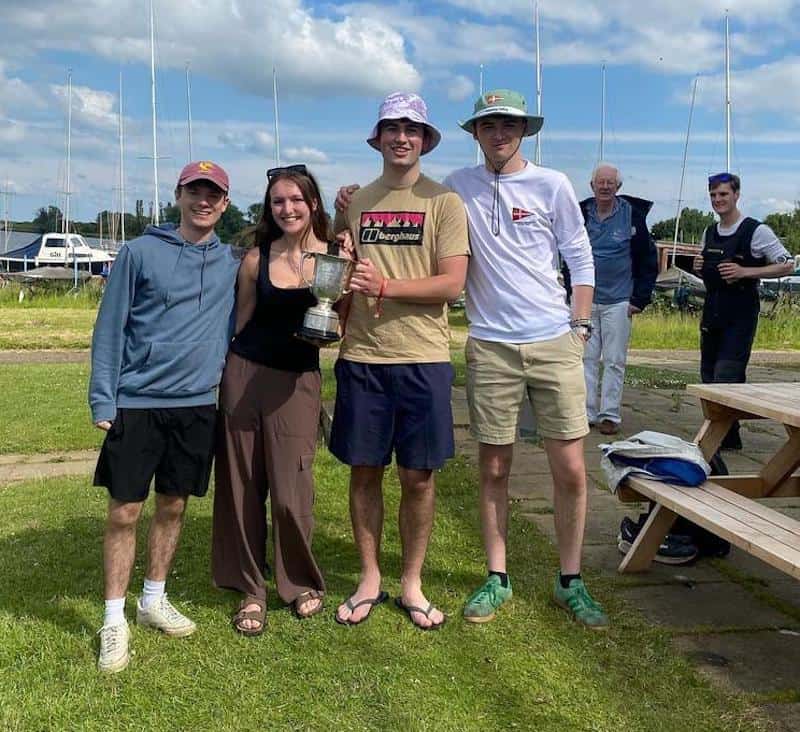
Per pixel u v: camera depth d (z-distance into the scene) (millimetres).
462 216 3115
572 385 3275
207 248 3057
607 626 3252
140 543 4121
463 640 3135
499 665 2943
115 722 2584
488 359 3328
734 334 5871
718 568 3896
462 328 20062
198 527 4375
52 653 2977
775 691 2799
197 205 2965
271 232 3221
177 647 3053
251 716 2625
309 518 3291
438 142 3125
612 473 3828
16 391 9195
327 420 5363
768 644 3148
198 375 3027
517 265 3264
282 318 3113
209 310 3055
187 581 3670
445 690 2783
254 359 3154
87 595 3496
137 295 2963
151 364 2957
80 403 8469
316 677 2854
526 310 3275
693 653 3074
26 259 46406
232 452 3217
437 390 3131
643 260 6699
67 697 2699
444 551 4035
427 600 3447
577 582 3398
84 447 6730
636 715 2643
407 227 3092
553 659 2996
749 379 11375
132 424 2943
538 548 4094
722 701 2729
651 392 8797
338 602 3434
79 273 34250
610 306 6699
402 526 3314
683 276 26109
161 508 3109
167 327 2977
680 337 18719
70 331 16641
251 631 3152
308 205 3090
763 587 3676
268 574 3746
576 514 3375
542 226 3254
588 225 6672
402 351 3107
